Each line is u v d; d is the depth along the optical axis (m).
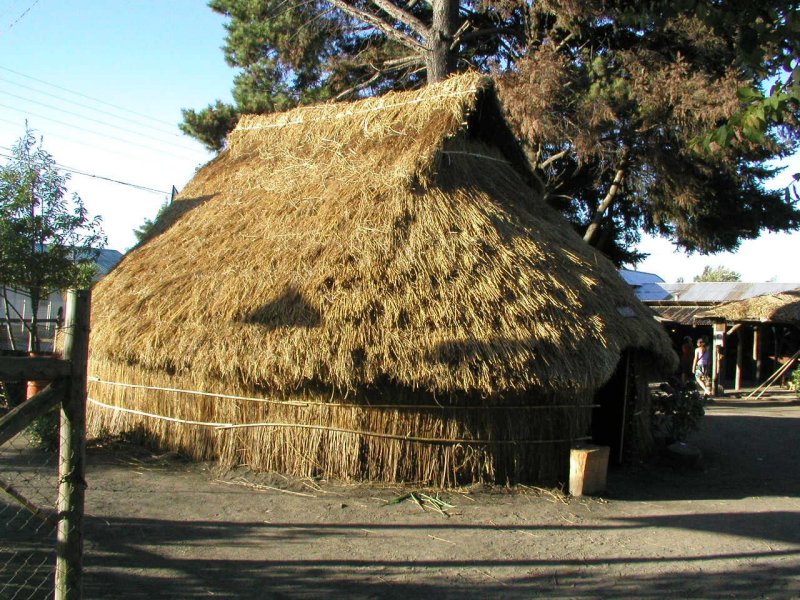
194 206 11.38
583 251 9.39
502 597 5.04
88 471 8.23
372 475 7.83
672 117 15.58
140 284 9.71
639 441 9.86
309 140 10.91
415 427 7.76
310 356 7.36
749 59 5.57
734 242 20.11
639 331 8.42
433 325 7.46
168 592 4.89
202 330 8.12
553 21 18.23
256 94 19.17
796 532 6.80
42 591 4.77
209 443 8.71
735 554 6.10
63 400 3.39
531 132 16.22
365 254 8.05
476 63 20.42
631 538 6.45
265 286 8.20
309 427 8.04
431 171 8.70
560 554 5.94
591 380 7.41
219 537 6.07
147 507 6.87
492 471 7.80
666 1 6.31
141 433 9.54
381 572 5.41
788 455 11.24
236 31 19.11
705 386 23.11
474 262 7.92
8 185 12.72
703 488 8.66
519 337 7.34
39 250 13.17
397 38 16.95
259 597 4.88
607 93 15.74
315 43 18.81
